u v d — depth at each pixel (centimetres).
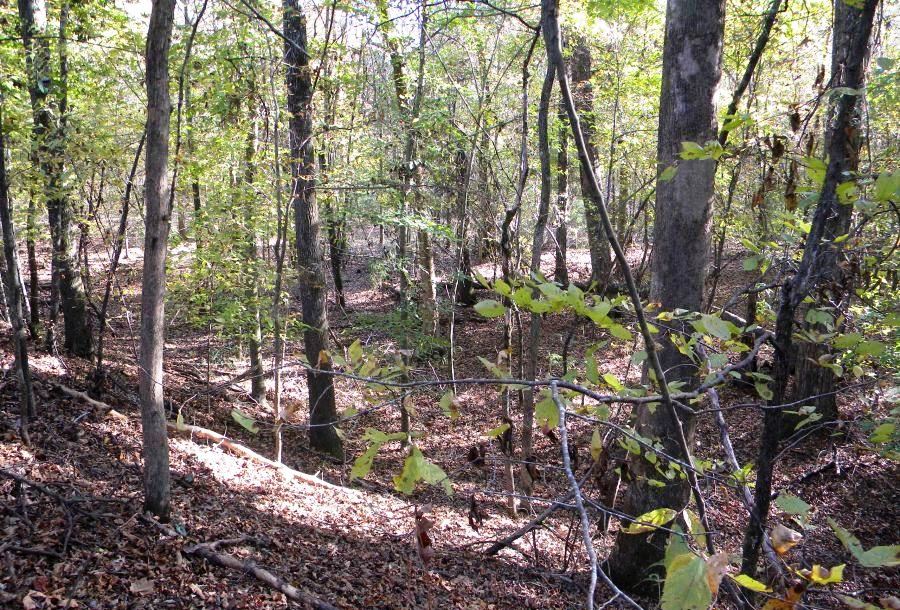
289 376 1517
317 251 1087
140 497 664
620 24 1315
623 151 1407
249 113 1027
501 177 1345
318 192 1084
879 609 138
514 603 652
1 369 886
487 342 1809
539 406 194
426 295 1375
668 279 555
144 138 874
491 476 984
